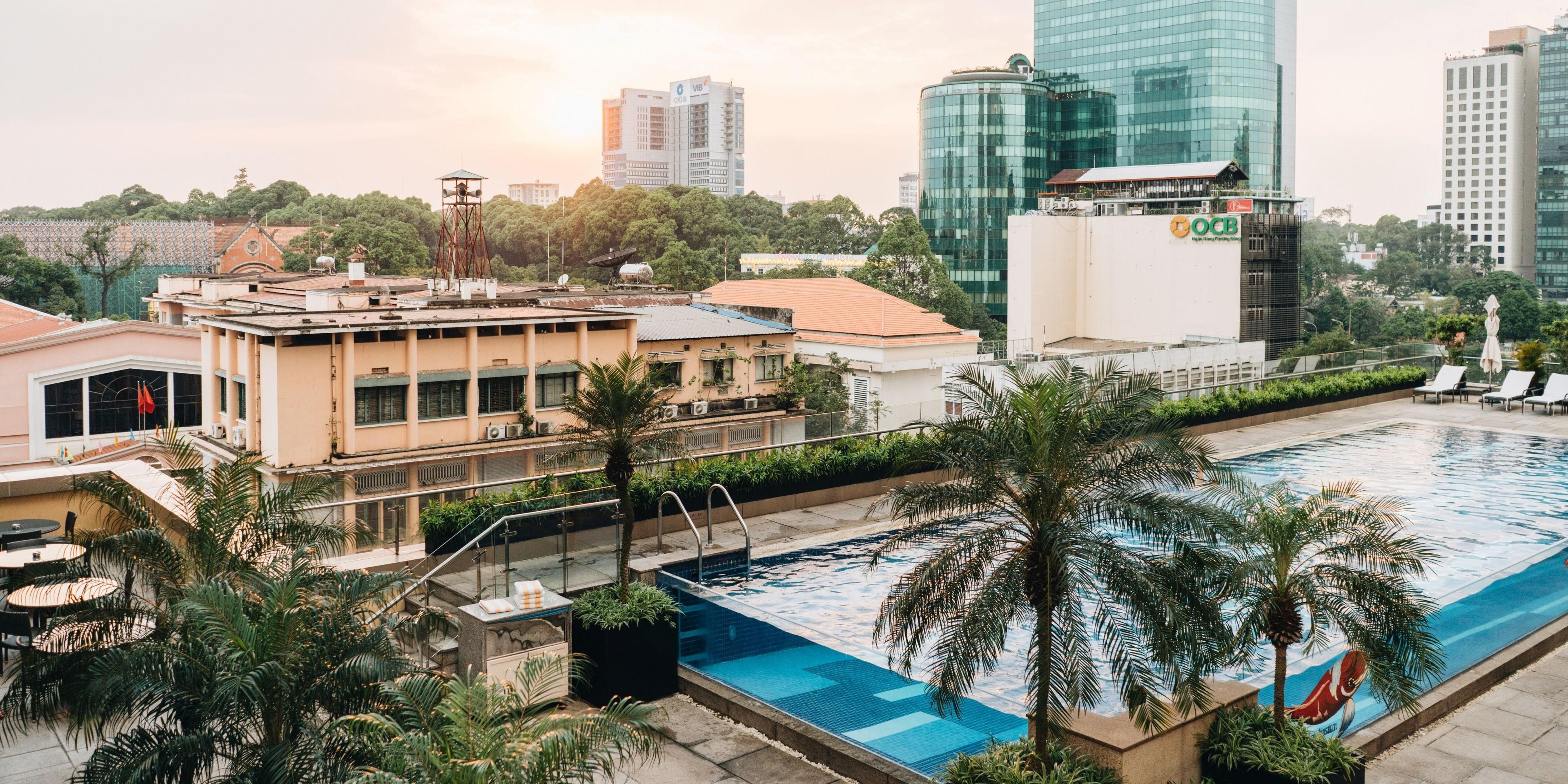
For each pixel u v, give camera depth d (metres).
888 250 113.50
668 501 23.95
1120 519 11.45
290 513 13.25
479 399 34.94
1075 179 81.62
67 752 13.16
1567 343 44.59
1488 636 17.72
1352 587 12.42
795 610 19.66
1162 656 10.93
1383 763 13.58
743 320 47.31
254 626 10.79
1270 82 154.62
